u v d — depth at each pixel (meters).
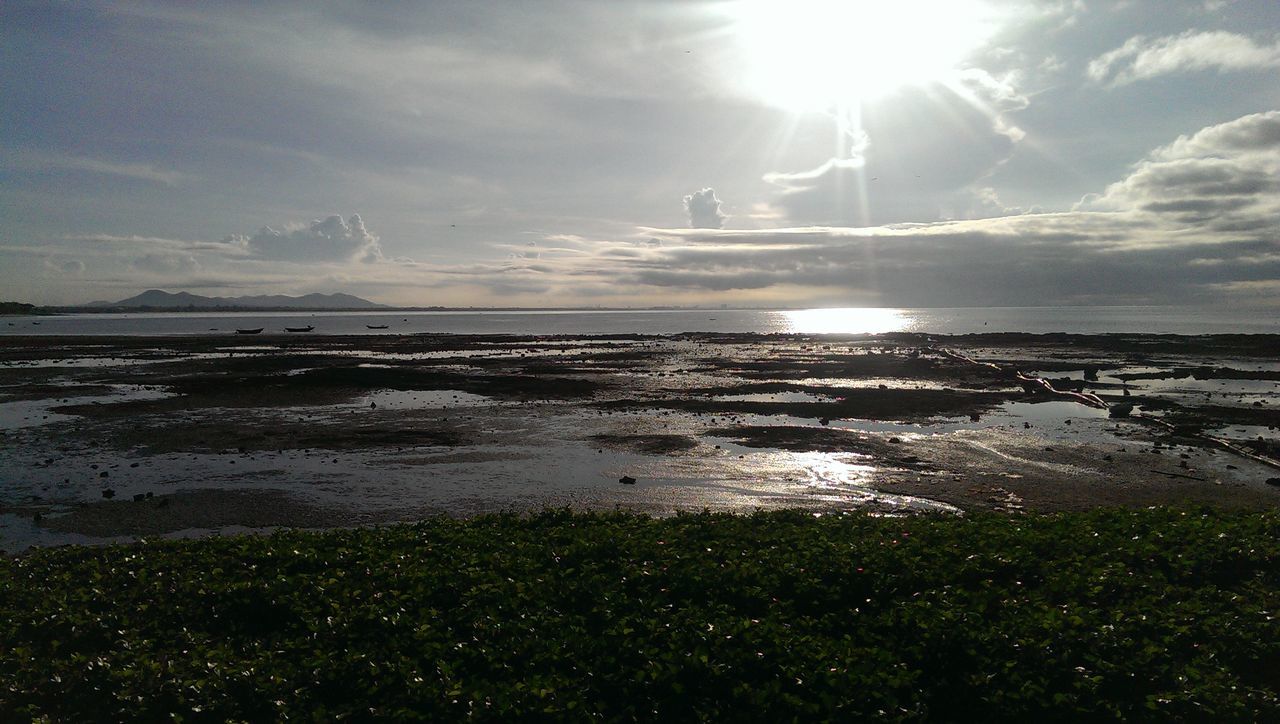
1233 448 24.89
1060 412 33.38
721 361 59.00
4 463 23.72
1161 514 15.20
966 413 32.81
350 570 12.45
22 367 54.56
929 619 9.77
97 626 10.27
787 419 31.47
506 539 14.26
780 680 8.55
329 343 87.44
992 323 169.75
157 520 18.00
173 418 31.91
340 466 23.23
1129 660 8.81
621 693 8.45
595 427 29.48
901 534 13.98
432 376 46.47
